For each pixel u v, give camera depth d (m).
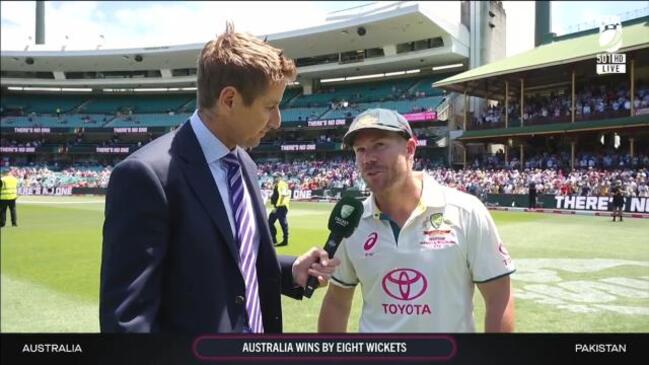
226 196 1.64
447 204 1.89
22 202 13.42
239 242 1.63
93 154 26.53
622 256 3.66
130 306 1.29
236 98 1.50
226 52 1.49
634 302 3.10
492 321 1.85
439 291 1.84
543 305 3.50
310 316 4.25
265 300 1.77
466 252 1.86
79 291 5.17
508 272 1.86
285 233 9.08
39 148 28.17
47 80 30.91
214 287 1.47
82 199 18.84
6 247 8.51
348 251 2.00
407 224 1.88
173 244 1.44
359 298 3.90
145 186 1.38
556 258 4.80
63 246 8.57
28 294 5.03
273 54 1.54
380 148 1.83
